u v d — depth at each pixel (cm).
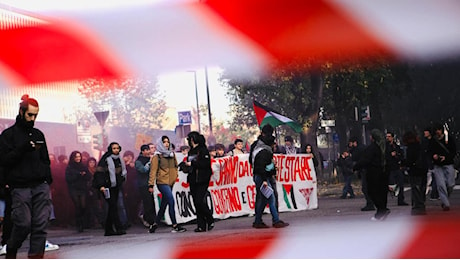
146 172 1622
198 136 1375
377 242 929
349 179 2344
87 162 1845
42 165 875
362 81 3152
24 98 870
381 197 1311
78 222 1694
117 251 1034
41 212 871
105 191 1470
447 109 4662
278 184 1823
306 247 909
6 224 1160
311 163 1900
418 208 1396
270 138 1334
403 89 3812
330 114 3938
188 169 1373
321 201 2252
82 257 980
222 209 1694
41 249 870
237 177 1755
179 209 1625
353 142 2270
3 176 859
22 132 862
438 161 1451
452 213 1389
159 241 1181
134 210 1811
